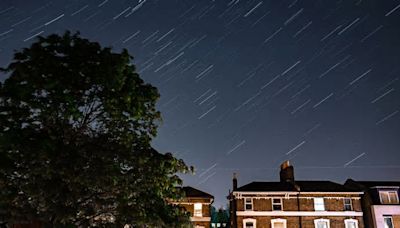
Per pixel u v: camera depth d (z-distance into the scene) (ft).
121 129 47.55
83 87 44.06
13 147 38.01
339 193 126.82
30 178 39.65
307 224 123.34
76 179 39.14
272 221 123.44
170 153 48.80
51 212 39.58
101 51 46.19
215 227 162.09
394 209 123.95
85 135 45.68
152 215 44.27
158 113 49.16
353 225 124.06
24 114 41.45
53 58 42.86
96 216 46.78
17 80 42.06
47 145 37.96
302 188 128.77
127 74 47.19
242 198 126.93
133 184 44.45
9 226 44.47
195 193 131.64
